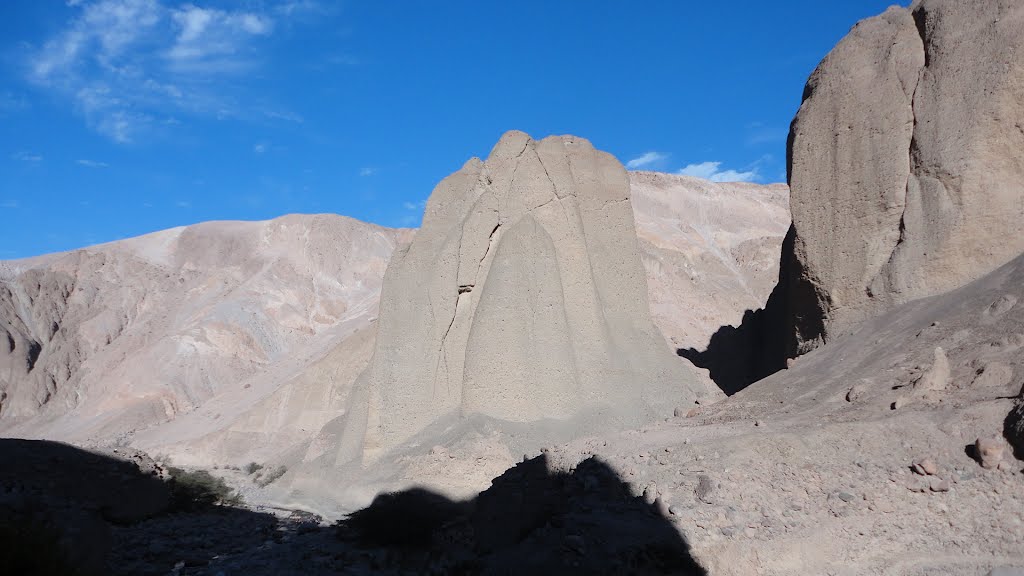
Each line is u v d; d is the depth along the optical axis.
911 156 18.11
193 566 17.06
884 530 10.45
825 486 11.35
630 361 23.53
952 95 17.39
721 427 14.32
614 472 13.14
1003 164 16.55
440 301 23.91
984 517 10.05
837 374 15.77
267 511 24.38
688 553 10.72
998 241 16.34
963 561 9.69
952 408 11.89
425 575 14.09
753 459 12.16
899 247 17.73
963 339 13.91
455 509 18.11
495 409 20.91
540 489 14.36
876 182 18.55
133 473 22.64
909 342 15.23
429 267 25.20
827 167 19.75
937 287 16.89
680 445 13.27
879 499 10.84
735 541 10.74
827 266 19.25
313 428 41.09
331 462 25.83
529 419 20.81
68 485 20.36
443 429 21.58
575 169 25.78
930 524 10.32
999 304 13.98
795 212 20.28
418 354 23.78
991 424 11.19
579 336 22.83
